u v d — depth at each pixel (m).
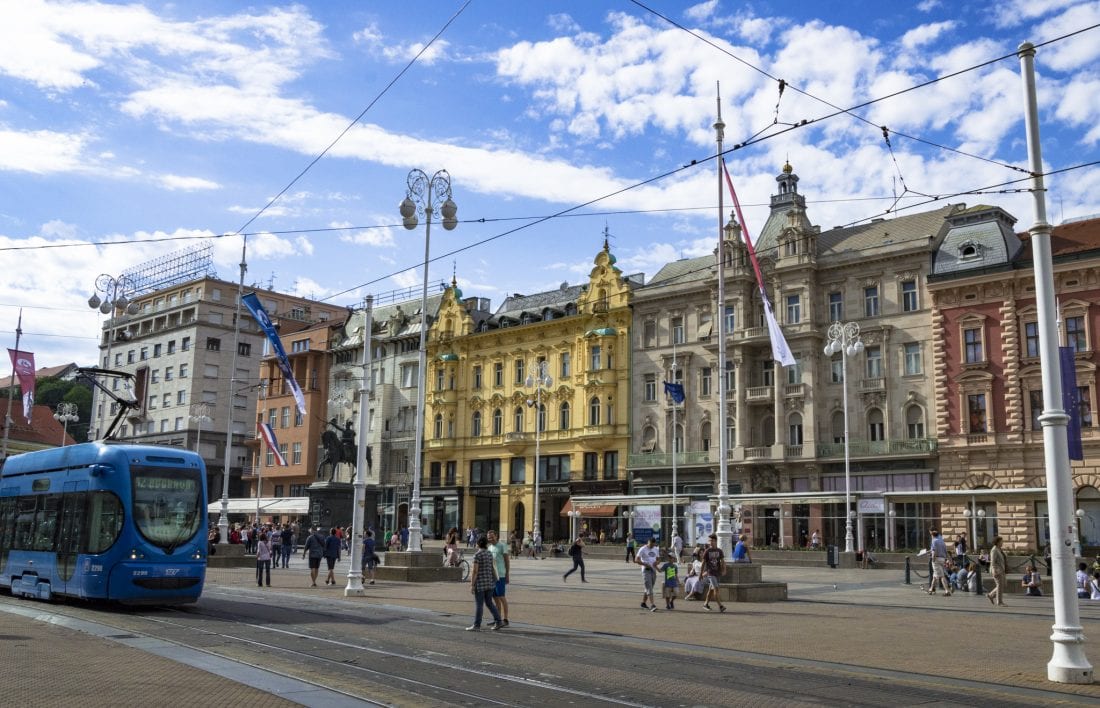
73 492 23.44
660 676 13.59
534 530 65.38
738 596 27.83
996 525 53.41
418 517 36.97
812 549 53.62
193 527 22.73
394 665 14.27
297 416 96.31
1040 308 14.38
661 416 70.44
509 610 24.34
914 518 53.31
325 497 57.59
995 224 56.94
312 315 118.62
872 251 61.09
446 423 84.38
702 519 61.38
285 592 30.36
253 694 11.36
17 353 53.78
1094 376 51.81
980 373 55.47
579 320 76.19
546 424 77.69
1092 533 51.19
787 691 12.48
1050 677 13.59
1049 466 14.05
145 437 109.38
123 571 21.48
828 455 60.97
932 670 14.62
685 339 69.88
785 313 64.06
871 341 60.88
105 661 13.82
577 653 16.02
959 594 32.75
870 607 26.80
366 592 30.38
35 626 18.31
